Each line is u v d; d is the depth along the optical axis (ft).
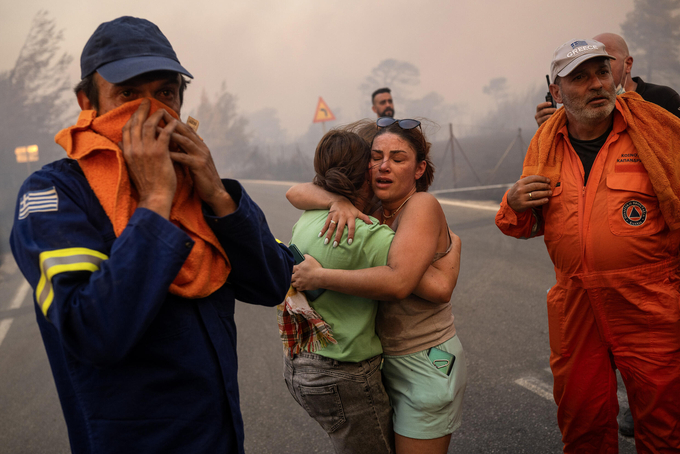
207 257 3.89
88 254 3.32
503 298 14.97
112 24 3.73
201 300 3.91
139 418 3.55
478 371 10.76
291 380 6.03
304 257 5.76
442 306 6.00
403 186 5.96
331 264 5.68
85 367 3.52
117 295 3.14
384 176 5.89
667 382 6.03
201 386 3.76
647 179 6.07
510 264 18.30
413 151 5.94
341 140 6.06
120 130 3.62
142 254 3.23
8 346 15.61
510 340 12.09
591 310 6.46
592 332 6.52
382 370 6.19
